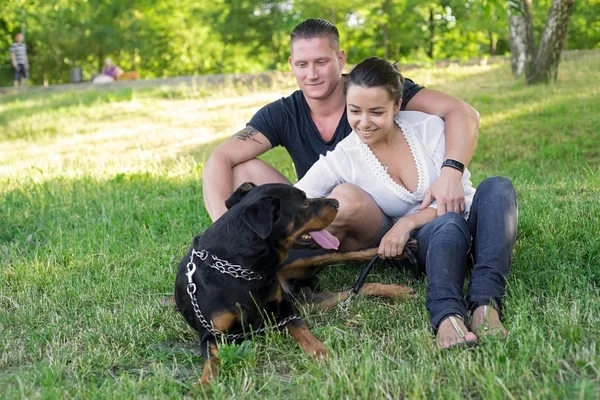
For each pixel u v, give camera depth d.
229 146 4.89
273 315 3.92
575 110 11.28
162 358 3.80
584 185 6.55
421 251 4.17
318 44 4.56
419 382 3.14
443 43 33.62
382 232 4.55
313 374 3.41
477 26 23.52
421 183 4.36
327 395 3.15
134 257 5.60
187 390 3.46
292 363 3.65
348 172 4.46
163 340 4.11
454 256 3.79
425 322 3.87
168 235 6.14
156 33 32.34
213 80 20.67
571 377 3.12
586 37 30.23
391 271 4.87
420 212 4.28
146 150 12.38
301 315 4.29
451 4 27.84
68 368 3.76
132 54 34.41
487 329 3.49
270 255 3.79
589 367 3.16
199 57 32.81
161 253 5.58
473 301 3.72
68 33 32.56
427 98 4.57
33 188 8.38
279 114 4.89
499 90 14.50
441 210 4.18
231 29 32.19
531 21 14.66
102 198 7.69
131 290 4.89
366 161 4.40
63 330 4.27
